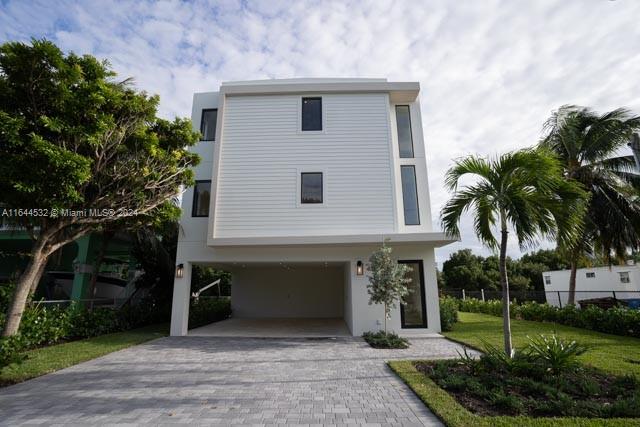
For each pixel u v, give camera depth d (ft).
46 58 18.84
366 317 32.24
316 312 52.19
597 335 30.40
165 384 16.69
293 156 35.09
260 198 34.12
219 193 34.24
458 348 25.32
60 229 22.98
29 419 12.34
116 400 14.39
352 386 16.33
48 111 19.80
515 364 16.11
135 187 24.14
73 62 20.58
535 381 15.39
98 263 37.45
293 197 34.09
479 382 15.43
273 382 17.03
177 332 32.30
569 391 14.25
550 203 17.90
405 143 37.70
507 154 18.31
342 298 52.11
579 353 16.71
